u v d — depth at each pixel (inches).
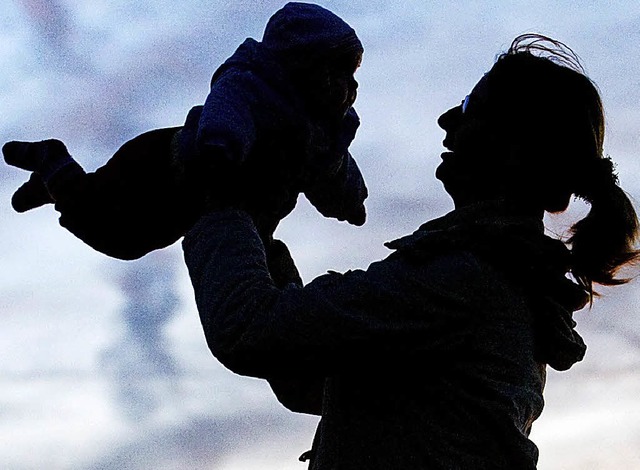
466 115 83.7
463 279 72.9
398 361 72.0
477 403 71.1
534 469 72.9
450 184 83.8
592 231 79.3
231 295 73.0
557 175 80.6
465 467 69.8
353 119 99.0
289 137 90.1
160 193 95.0
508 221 78.0
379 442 71.2
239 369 73.0
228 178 84.1
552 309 76.3
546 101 80.9
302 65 92.1
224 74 92.3
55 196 99.7
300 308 70.9
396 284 71.8
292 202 94.2
